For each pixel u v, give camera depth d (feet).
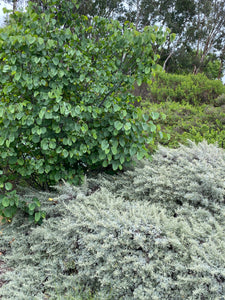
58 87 8.46
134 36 8.11
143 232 6.68
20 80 7.93
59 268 7.52
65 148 9.48
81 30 9.55
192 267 5.72
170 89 26.63
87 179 9.77
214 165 9.23
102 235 6.73
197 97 26.61
